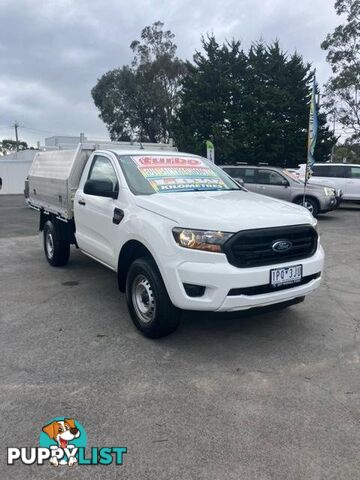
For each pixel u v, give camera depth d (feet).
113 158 17.12
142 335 14.42
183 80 110.73
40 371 11.99
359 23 105.60
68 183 19.85
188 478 8.05
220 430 9.41
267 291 12.60
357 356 13.05
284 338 14.29
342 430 9.43
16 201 76.28
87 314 16.53
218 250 11.93
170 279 12.40
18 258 26.63
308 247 13.82
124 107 146.20
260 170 46.91
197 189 16.34
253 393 10.91
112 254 16.02
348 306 17.67
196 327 15.12
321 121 110.93
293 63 109.19
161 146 29.09
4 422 9.67
